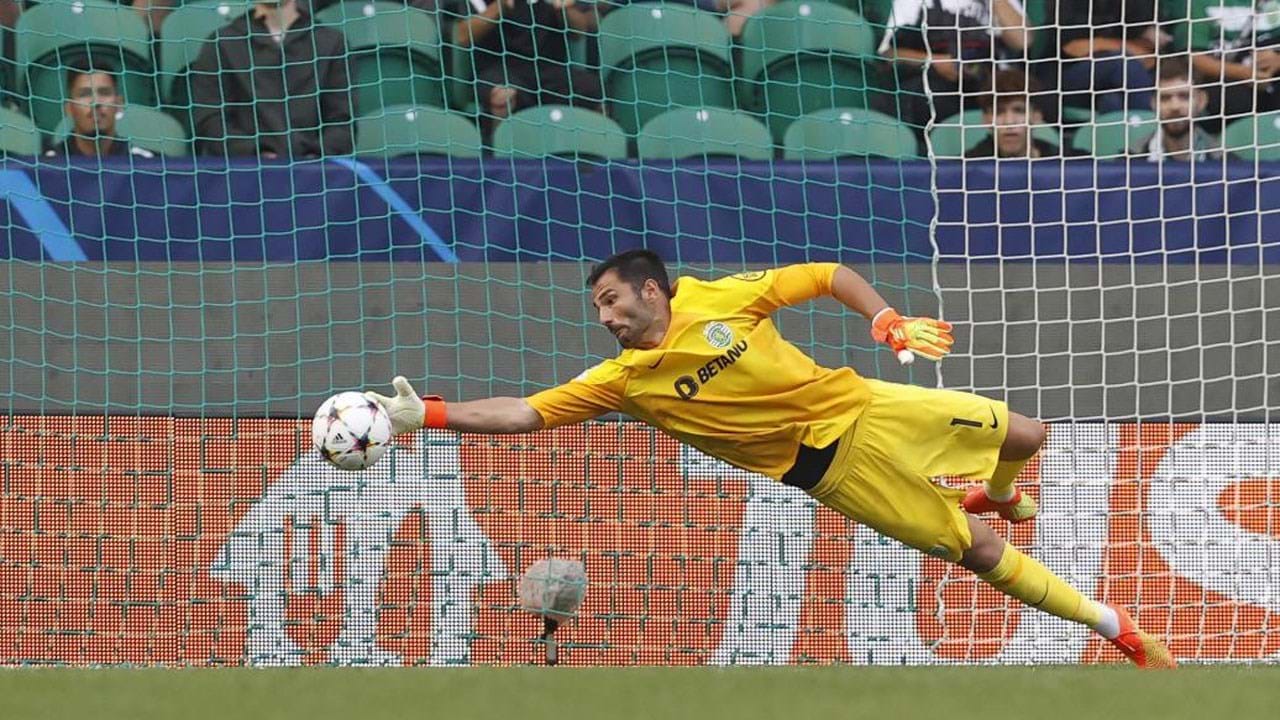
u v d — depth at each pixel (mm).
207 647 23516
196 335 24109
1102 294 24562
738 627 23641
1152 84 29094
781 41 29469
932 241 24750
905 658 23688
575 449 23719
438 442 23688
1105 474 24016
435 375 24328
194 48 28625
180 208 24406
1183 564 23891
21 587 23516
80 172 24312
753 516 23766
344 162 24719
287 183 24594
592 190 24828
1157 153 25953
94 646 23484
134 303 24047
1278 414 24391
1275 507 23984
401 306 24422
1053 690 14438
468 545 23625
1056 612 18875
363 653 23500
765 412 17844
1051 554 23922
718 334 17531
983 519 23984
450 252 24578
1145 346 24500
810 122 28969
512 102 29156
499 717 12859
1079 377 24484
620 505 23719
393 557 23594
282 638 23547
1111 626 18734
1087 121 29203
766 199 24875
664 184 24875
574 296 24531
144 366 23969
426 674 15750
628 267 17312
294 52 28641
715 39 29578
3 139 28188
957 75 29000
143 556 23625
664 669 16672
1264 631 23766
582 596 21578
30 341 23859
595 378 17719
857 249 24766
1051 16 29078
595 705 13484
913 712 13133
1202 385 24344
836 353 24547
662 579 23641
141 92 28797
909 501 18141
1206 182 24922
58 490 23656
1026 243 24609
